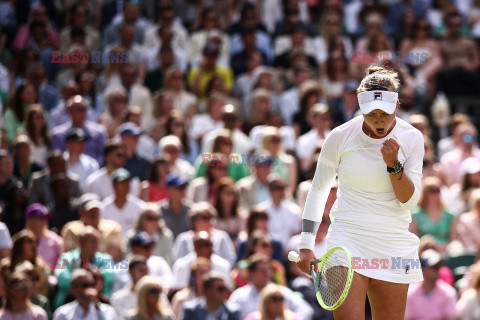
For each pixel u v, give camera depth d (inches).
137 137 1414.9
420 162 596.1
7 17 1932.8
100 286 1080.8
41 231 1195.3
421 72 1947.6
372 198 592.4
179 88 1674.5
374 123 574.9
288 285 1244.5
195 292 1135.6
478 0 2244.1
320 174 611.8
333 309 557.3
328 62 1793.8
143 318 1074.7
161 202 1355.8
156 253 1231.5
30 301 1072.2
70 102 1497.3
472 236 1364.4
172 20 1888.5
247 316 1095.6
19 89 1531.7
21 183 1280.8
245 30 1870.1
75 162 1402.6
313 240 617.3
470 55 1993.1
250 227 1251.8
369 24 1995.6
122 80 1646.2
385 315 603.2
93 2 2004.2
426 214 1373.0
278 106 1749.5
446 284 1211.9
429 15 2199.8
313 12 2171.5
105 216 1286.9
